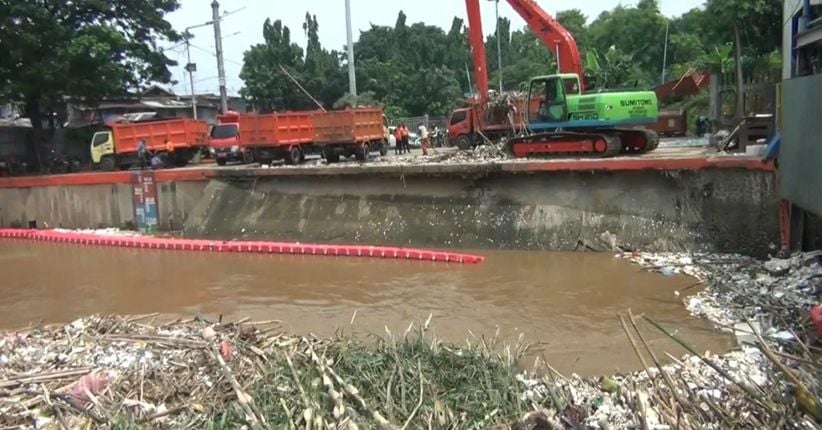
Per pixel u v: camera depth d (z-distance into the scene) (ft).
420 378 20.54
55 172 92.94
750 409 18.40
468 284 39.09
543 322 30.96
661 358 25.36
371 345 26.20
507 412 19.11
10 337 27.91
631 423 18.04
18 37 76.69
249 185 61.16
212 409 19.81
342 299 37.32
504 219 49.14
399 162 60.49
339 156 79.15
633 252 43.88
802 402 17.76
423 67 196.44
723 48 98.37
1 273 50.37
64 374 22.67
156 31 95.91
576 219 46.78
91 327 29.37
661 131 92.53
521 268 42.29
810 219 37.01
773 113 43.68
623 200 45.70
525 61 205.05
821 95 26.73
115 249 59.36
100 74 83.56
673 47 185.88
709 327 28.50
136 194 67.00
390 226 53.06
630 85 140.15
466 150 75.05
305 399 19.20
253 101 170.09
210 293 40.55
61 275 48.55
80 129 100.68
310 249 51.44
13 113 132.67
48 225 72.64
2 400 20.83
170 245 57.93
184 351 25.04
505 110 77.92
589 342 27.81
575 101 58.03
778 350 23.25
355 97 105.29
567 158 56.08
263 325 31.96
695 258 40.86
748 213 41.57
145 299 39.88
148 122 95.35
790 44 38.17
